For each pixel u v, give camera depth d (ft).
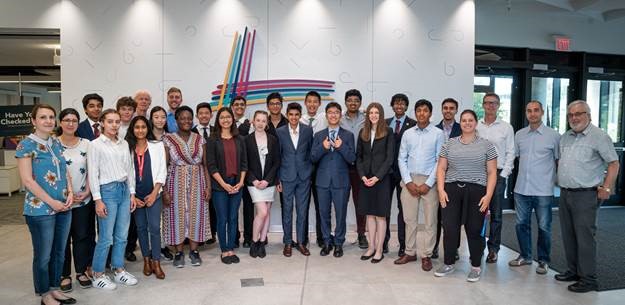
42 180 9.45
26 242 15.89
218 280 11.71
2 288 11.27
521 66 21.66
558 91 22.90
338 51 17.04
